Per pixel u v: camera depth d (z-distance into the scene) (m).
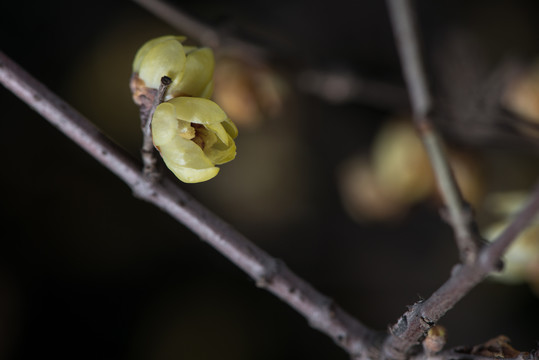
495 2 0.62
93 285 0.61
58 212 0.61
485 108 0.45
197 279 0.62
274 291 0.38
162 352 0.60
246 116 0.45
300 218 0.62
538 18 0.61
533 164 0.51
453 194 0.36
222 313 0.61
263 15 0.64
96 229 0.62
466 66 0.47
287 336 0.61
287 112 0.61
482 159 0.47
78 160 0.62
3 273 0.59
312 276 0.61
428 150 0.38
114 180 0.63
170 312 0.61
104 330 0.60
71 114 0.37
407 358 0.36
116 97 0.61
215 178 0.61
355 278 0.61
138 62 0.37
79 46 0.63
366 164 0.50
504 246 0.34
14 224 0.60
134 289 0.61
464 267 0.35
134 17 0.63
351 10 0.65
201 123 0.36
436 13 0.62
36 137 0.62
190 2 0.62
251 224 0.62
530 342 0.55
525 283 0.57
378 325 0.60
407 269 0.61
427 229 0.60
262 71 0.45
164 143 0.35
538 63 0.46
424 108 0.39
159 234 0.62
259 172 0.61
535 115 0.46
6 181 0.61
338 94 0.47
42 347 0.59
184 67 0.36
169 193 0.37
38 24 0.63
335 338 0.38
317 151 0.62
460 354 0.36
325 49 0.64
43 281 0.60
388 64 0.63
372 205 0.50
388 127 0.48
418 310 0.35
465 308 0.58
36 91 0.37
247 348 0.60
